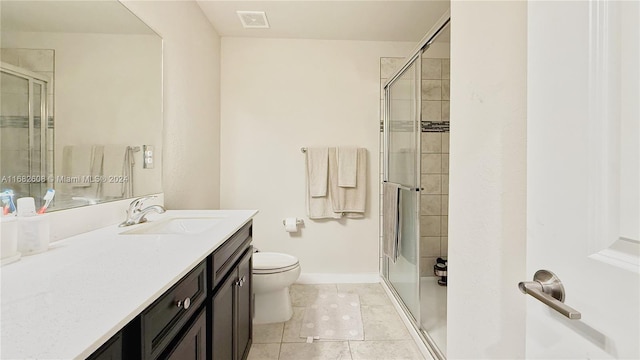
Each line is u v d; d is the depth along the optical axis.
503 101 0.84
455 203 1.11
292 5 2.18
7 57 0.88
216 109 2.59
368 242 2.76
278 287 1.95
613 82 0.41
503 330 0.84
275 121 2.72
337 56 2.73
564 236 0.49
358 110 2.74
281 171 2.73
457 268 1.09
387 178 2.65
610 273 0.41
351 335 1.85
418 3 2.16
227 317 1.19
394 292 2.37
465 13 1.04
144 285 0.64
